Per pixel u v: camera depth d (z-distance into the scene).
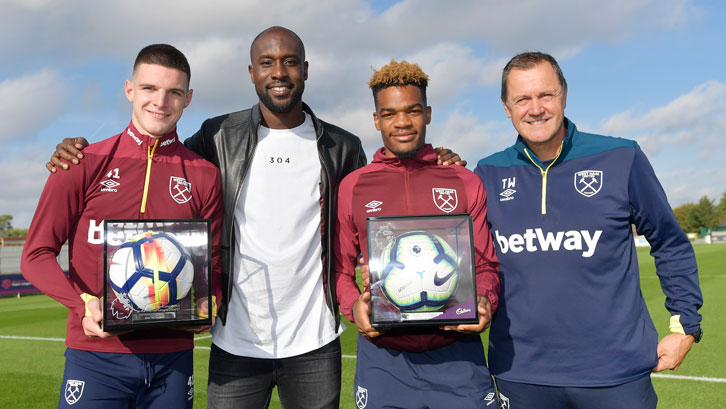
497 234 2.40
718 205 82.44
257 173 2.69
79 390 2.17
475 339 2.37
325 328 2.72
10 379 5.55
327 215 2.73
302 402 2.69
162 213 2.37
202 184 2.50
